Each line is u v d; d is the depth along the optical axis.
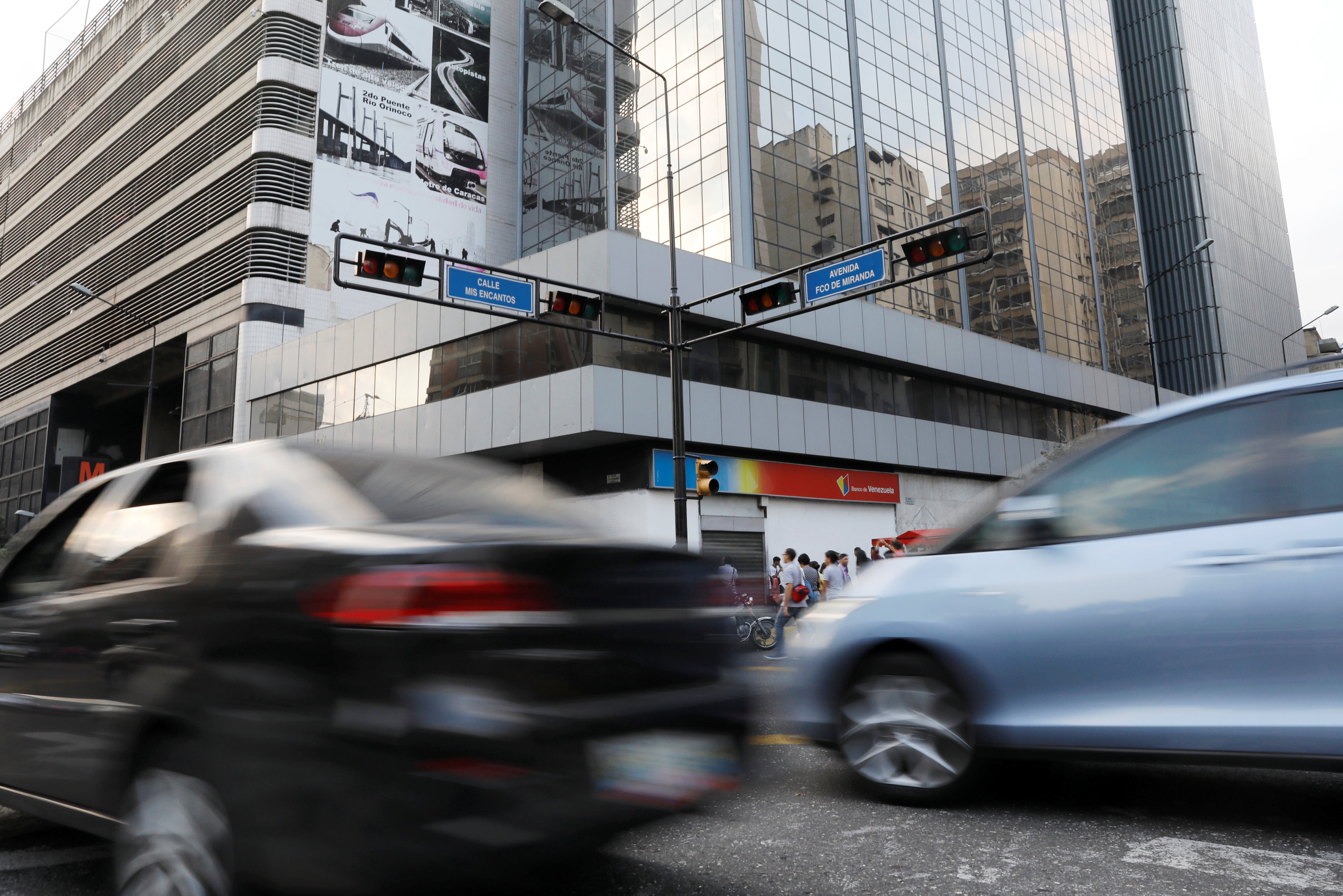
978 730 3.74
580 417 19.41
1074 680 3.54
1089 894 2.81
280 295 28.92
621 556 2.56
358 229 31.30
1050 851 3.25
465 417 21.75
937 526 27.98
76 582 2.95
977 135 36.94
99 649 2.65
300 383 26.44
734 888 2.91
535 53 36.50
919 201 33.00
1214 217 53.12
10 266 47.94
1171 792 4.06
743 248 26.28
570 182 33.69
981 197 36.28
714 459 21.77
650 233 29.36
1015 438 31.53
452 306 11.79
